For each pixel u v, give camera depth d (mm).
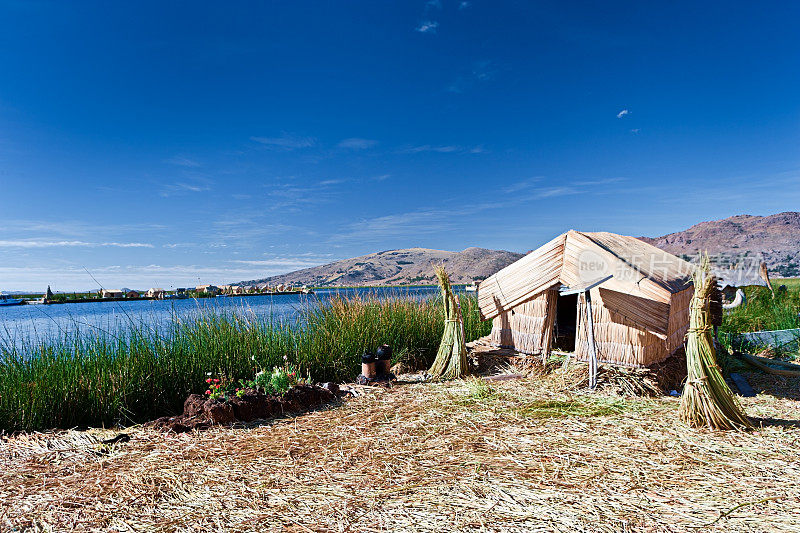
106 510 3072
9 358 5297
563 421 4707
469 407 5246
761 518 2818
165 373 5973
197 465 3791
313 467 3711
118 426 5172
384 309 9109
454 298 7035
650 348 6098
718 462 3658
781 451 3855
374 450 4039
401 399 5688
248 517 2943
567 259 6699
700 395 4504
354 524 2824
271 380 5781
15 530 2846
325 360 7559
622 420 4707
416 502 3074
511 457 3797
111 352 5891
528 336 7113
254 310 8102
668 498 3092
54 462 3936
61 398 5105
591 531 2701
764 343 8258
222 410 4879
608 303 6148
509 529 2734
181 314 7188
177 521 2910
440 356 7043
